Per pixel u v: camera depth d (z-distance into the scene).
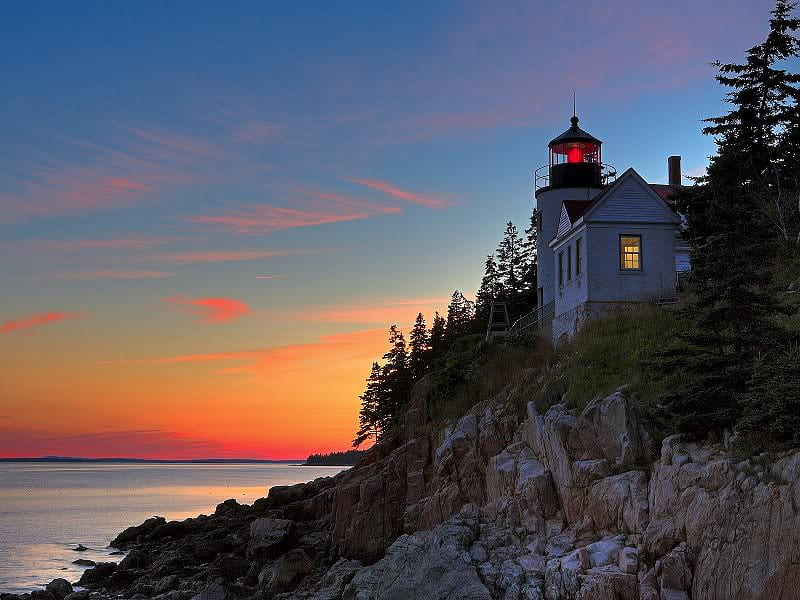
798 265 40.78
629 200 47.38
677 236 48.34
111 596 43.88
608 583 24.64
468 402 47.09
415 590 28.20
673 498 25.78
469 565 28.50
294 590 38.91
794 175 51.91
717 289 29.09
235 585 40.34
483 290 95.38
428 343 94.62
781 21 53.47
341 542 44.44
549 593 26.41
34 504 127.19
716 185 48.00
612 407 31.19
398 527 44.41
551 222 60.78
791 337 28.44
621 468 29.89
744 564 22.53
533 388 40.84
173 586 42.84
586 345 41.19
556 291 52.97
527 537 31.20
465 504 38.69
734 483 23.80
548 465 33.41
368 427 101.12
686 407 27.98
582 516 30.22
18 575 53.91
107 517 101.06
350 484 46.16
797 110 52.75
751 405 25.83
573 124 63.38
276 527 46.25
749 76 53.72
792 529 21.64
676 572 23.98
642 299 46.19
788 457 23.44
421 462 45.41
